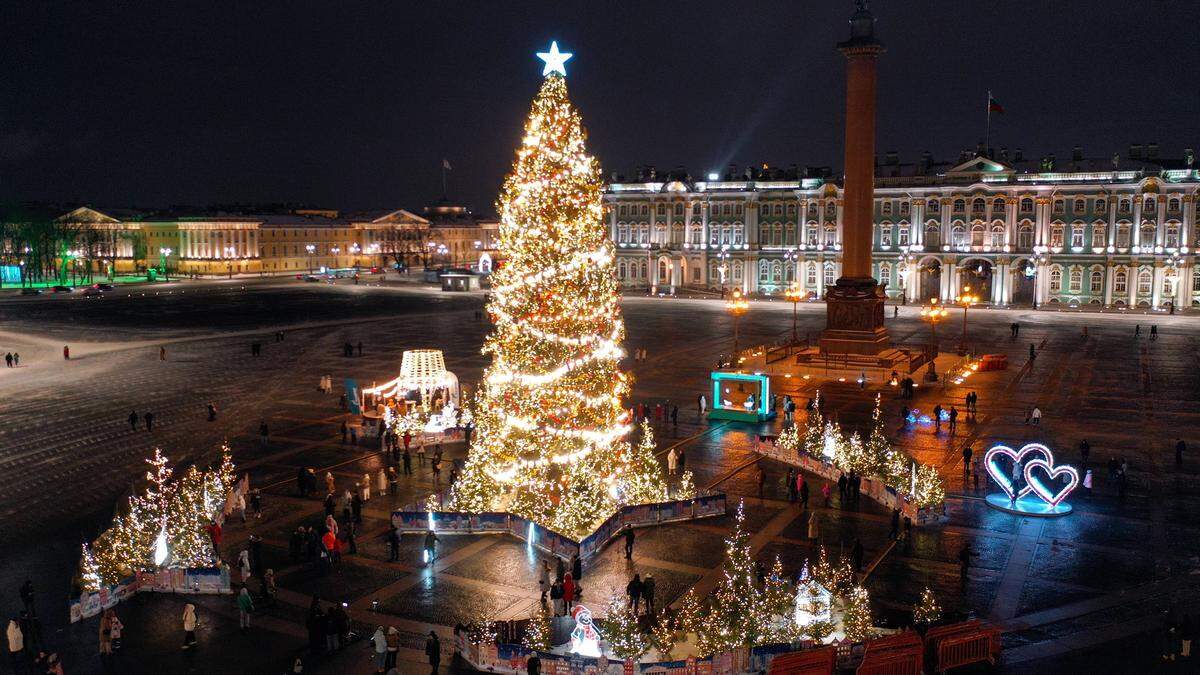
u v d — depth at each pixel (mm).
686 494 36531
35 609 27641
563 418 32906
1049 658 23500
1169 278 108062
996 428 48562
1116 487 38125
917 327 94000
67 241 177250
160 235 198375
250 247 195750
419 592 28578
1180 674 22500
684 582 28969
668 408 55000
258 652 24734
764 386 51250
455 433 47781
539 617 25453
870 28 67250
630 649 23703
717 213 136125
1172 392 57500
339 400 57406
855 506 36219
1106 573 29047
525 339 32719
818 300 127250
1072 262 113438
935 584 28422
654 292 135000
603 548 31891
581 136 32344
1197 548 31031
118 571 29078
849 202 69875
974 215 117562
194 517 32125
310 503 37438
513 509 34562
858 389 60625
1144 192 108062
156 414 54750
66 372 70562
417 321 105000
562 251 32031
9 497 38531
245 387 63656
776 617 24938
